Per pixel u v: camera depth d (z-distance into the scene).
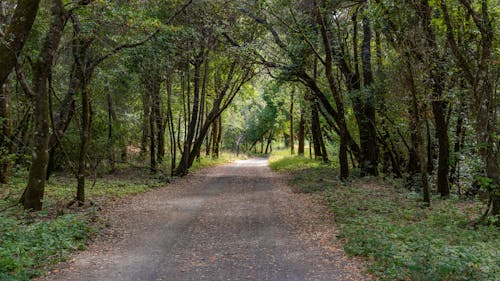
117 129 25.27
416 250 7.33
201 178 25.02
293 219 11.62
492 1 10.49
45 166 11.98
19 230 8.88
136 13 13.38
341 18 21.05
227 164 41.88
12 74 17.64
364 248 7.73
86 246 8.65
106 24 13.62
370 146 20.77
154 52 16.89
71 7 12.45
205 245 8.83
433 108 13.60
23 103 19.67
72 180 20.75
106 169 25.45
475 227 9.42
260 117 66.56
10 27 9.08
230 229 10.41
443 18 11.40
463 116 14.66
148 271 7.05
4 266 6.63
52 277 6.65
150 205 14.35
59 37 11.55
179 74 25.44
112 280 6.56
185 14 20.44
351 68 21.88
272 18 21.12
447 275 6.10
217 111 29.91
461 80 13.23
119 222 11.22
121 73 18.33
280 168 31.52
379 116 21.20
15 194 14.62
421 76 12.81
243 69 28.64
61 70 20.34
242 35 23.48
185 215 12.40
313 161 33.09
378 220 10.20
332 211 12.25
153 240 9.31
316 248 8.41
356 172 22.17
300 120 41.66
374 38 21.00
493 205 9.64
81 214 11.25
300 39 19.69
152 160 25.45
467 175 15.25
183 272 7.00
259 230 10.26
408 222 10.12
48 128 11.99
